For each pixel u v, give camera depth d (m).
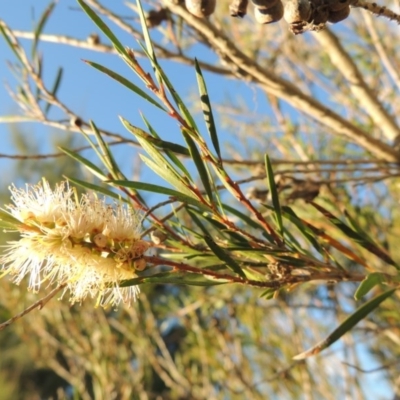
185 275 0.34
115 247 0.32
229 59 0.55
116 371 0.98
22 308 0.92
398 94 0.83
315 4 0.31
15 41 0.51
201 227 0.37
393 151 0.59
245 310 0.94
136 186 0.31
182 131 0.31
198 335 0.99
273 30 0.88
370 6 0.32
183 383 1.01
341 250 0.38
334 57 0.62
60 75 0.52
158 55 0.56
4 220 0.31
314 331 0.97
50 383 2.01
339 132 0.58
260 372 1.00
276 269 0.35
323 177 0.73
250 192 0.50
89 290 0.32
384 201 0.78
